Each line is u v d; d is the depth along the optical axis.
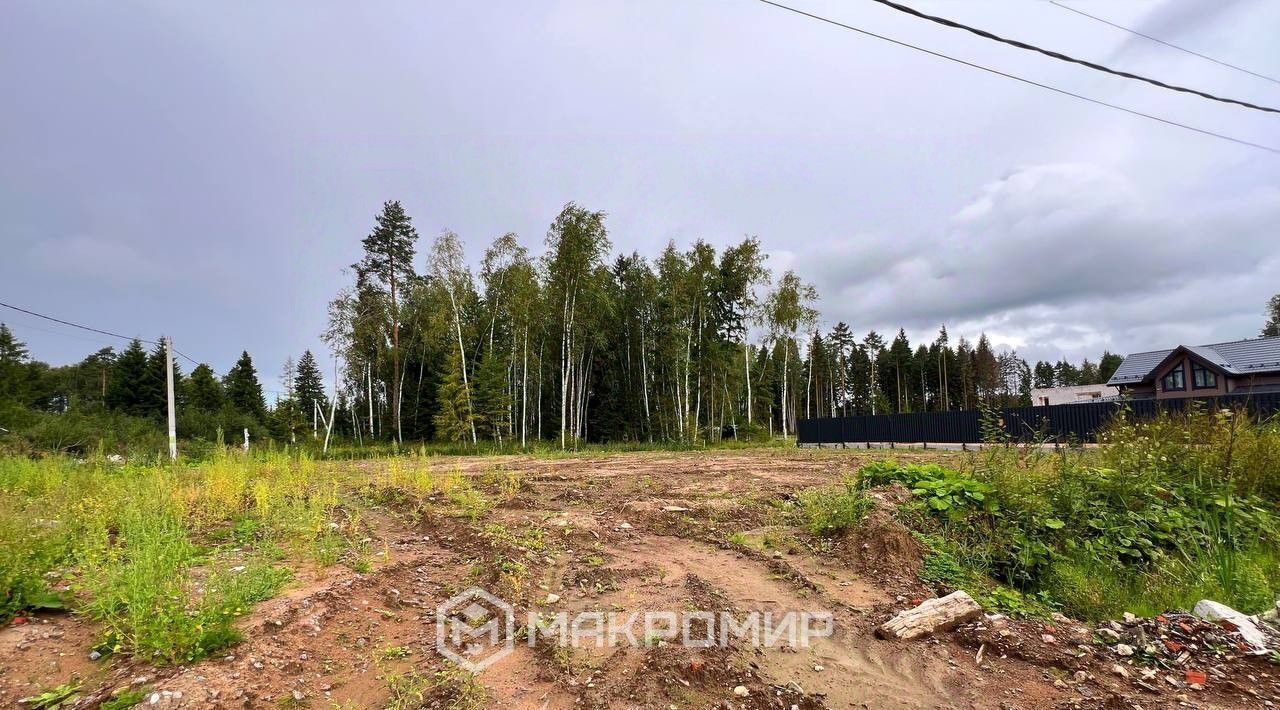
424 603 4.55
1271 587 4.77
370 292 33.00
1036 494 6.50
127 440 22.31
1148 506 6.45
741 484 10.66
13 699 2.86
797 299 32.00
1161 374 27.73
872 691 3.42
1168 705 3.18
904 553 5.59
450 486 9.20
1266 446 7.22
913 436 23.59
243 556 5.36
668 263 29.66
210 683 3.00
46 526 5.12
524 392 28.27
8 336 49.41
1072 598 4.93
